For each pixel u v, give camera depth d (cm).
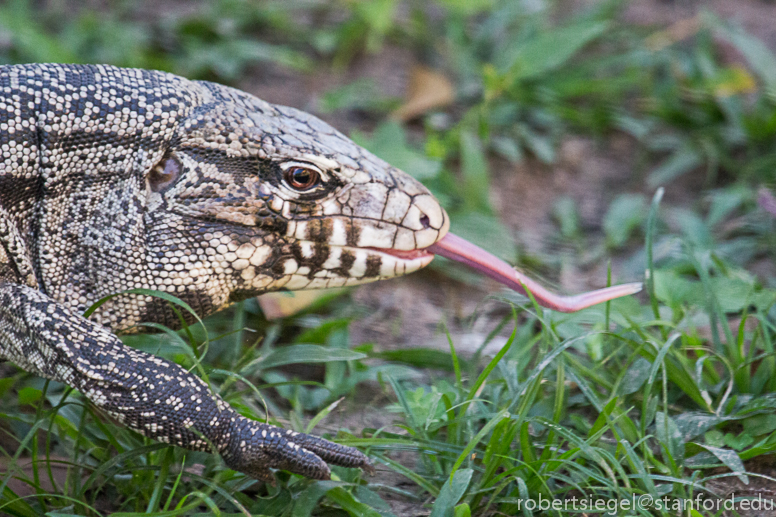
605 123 1160
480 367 725
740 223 962
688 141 1115
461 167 1078
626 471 572
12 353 515
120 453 561
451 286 896
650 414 593
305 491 520
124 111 531
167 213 539
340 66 1269
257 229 550
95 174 532
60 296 538
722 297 727
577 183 1086
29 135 516
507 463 562
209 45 1248
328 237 561
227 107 556
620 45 1314
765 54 1178
